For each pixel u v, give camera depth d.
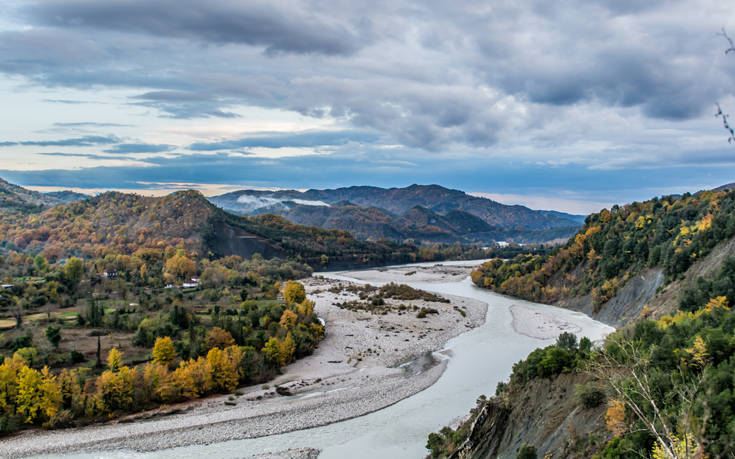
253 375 96.06
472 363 103.50
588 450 35.59
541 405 49.69
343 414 77.69
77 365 92.88
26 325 114.12
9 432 71.69
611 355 43.22
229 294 173.88
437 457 54.81
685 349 40.81
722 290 84.19
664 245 134.88
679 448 18.30
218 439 69.44
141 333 107.19
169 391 83.94
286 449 66.19
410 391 87.44
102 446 67.56
